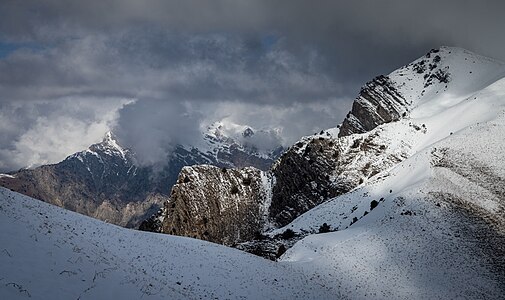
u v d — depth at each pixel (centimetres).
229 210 15112
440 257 5472
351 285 5184
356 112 18350
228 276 4459
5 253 2336
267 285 4594
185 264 4391
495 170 7325
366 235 6250
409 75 18900
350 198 10350
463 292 4938
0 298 1941
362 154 14162
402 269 5375
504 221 6009
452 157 8069
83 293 2364
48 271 2391
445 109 15175
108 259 3119
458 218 6122
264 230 14462
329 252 6000
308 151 15350
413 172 8575
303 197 14500
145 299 2702
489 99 11988
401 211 6562
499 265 5278
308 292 4772
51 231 3003
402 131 14188
